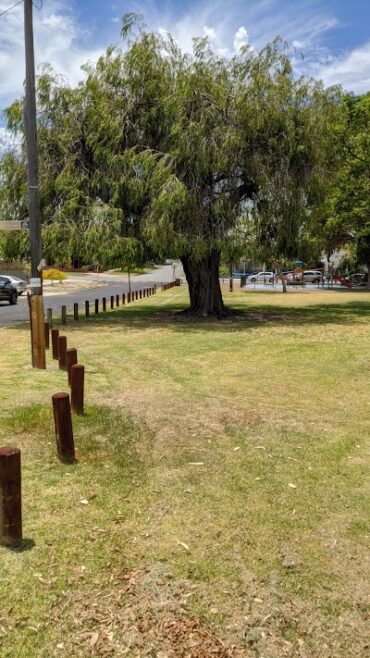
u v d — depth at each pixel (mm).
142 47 18578
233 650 2801
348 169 28359
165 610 3078
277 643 2861
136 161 17078
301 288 46531
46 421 6148
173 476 4902
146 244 18141
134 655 2748
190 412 7012
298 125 18031
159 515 4160
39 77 18391
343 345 13336
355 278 53531
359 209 29641
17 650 2750
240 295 36438
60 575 3355
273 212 18391
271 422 6664
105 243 16938
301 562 3582
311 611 3113
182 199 16156
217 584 3324
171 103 17250
